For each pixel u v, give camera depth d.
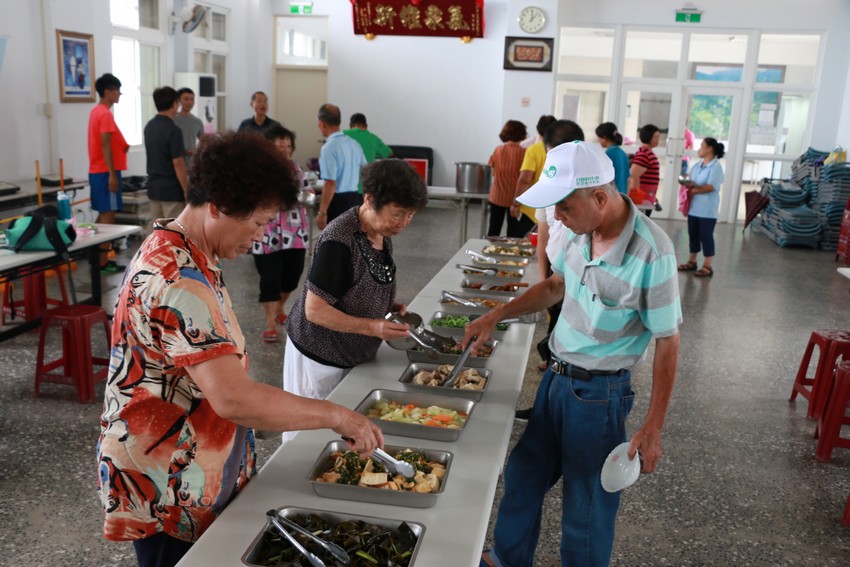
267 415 1.38
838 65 10.49
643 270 1.84
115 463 1.40
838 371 3.47
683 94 10.98
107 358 4.01
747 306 6.46
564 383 2.04
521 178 5.84
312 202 7.06
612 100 11.09
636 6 10.69
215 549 1.42
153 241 1.37
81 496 2.94
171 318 1.31
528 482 2.18
